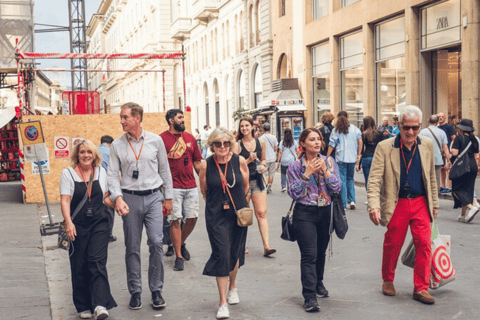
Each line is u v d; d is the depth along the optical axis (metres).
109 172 6.12
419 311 5.83
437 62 20.11
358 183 17.75
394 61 22.50
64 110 24.33
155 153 6.25
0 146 24.27
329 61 28.20
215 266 5.84
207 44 47.84
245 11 38.12
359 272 7.40
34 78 22.89
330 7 27.33
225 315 5.79
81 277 5.95
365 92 24.16
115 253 9.11
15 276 7.64
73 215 5.89
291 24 31.78
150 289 6.25
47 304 6.38
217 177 5.96
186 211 8.12
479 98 17.75
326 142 13.52
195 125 53.03
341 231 5.99
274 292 6.66
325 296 6.36
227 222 5.95
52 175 16.12
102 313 5.71
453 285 6.72
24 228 11.64
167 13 59.03
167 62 58.72
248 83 38.16
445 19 19.16
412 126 5.96
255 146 8.95
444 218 11.16
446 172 14.64
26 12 22.67
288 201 14.72
